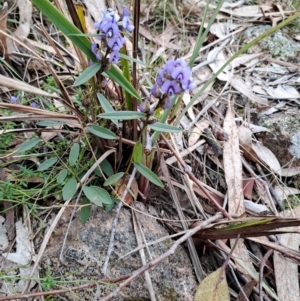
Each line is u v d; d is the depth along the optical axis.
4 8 0.29
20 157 0.23
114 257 0.20
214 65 0.33
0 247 0.21
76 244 0.20
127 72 0.21
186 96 0.29
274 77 0.32
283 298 0.22
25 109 0.19
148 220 0.22
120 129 0.22
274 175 0.26
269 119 0.29
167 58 0.32
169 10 0.36
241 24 0.36
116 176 0.20
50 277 0.19
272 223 0.19
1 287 0.19
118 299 0.19
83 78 0.18
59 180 0.21
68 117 0.20
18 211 0.22
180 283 0.21
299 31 0.36
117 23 0.17
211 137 0.27
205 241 0.22
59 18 0.17
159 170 0.23
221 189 0.26
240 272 0.22
